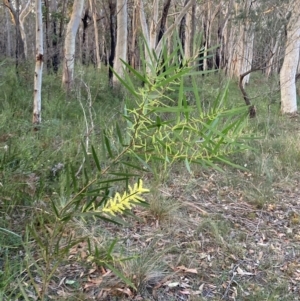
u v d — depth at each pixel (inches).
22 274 102.5
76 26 327.0
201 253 129.2
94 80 376.5
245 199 177.9
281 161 227.9
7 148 157.2
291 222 159.9
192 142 46.9
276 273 123.1
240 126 48.5
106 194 56.2
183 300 105.6
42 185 130.5
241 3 674.2
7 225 114.4
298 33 395.5
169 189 174.2
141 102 46.4
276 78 485.1
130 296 104.0
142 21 392.8
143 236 133.3
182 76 43.8
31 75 324.8
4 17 770.2
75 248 114.6
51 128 213.3
